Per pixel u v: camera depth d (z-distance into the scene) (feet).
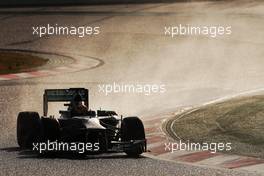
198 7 357.61
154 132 129.80
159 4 371.15
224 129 125.59
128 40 276.00
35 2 388.98
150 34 286.87
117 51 256.11
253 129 123.44
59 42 278.05
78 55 251.19
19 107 163.84
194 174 95.45
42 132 111.24
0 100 172.65
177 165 103.09
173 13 338.75
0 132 136.26
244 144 115.65
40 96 178.40
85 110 116.06
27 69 224.53
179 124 133.49
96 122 111.45
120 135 115.14
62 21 322.96
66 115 117.08
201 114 139.03
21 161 106.22
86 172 96.48
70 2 382.22
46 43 276.62
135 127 112.16
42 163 104.22
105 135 109.50
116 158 109.81
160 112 151.53
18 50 263.90
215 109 141.49
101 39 280.10
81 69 223.30
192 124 132.16
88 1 380.17
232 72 213.05
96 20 322.34
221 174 95.45
